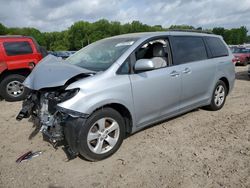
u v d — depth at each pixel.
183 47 5.07
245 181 3.29
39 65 4.41
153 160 3.84
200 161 3.79
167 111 4.73
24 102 4.39
